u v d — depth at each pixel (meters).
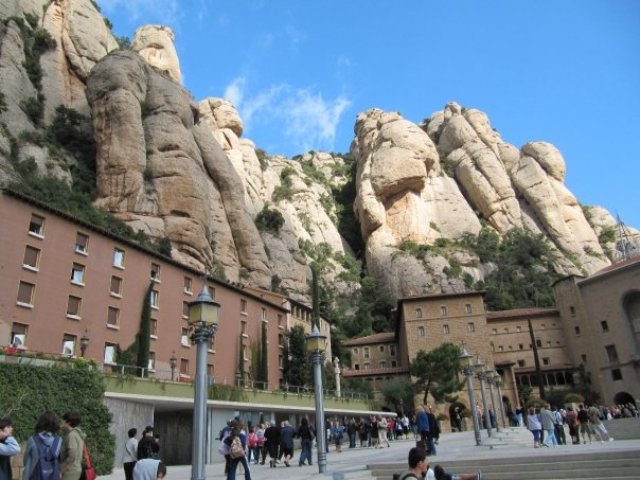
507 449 23.22
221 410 34.44
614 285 76.44
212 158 83.19
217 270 69.19
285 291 86.19
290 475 17.39
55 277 36.81
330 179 165.62
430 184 137.12
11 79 67.75
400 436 44.56
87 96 72.69
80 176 67.81
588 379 78.38
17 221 35.22
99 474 22.53
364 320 105.69
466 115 162.00
